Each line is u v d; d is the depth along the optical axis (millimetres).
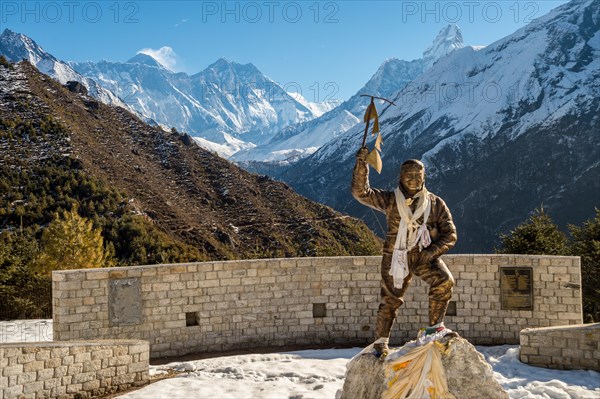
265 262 20984
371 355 11266
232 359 18922
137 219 68812
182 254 64250
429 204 11125
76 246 43094
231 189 87750
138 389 16078
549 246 38250
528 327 20469
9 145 76500
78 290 18672
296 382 16500
